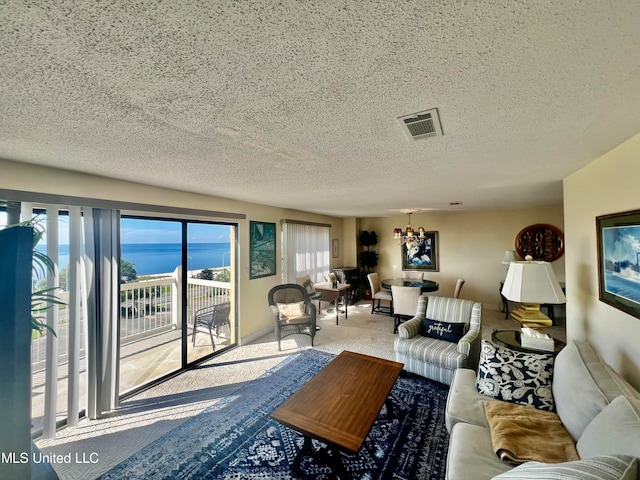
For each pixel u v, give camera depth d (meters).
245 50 0.86
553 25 0.76
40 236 1.87
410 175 2.60
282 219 5.02
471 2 0.69
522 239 5.69
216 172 2.40
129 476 1.81
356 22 0.75
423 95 1.15
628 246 1.66
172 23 0.74
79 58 0.88
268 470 1.84
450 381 2.77
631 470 0.92
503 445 1.41
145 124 1.41
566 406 1.59
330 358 3.57
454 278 6.40
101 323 2.49
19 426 1.27
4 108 1.23
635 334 1.65
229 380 3.04
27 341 1.30
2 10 0.68
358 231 7.40
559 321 4.86
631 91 1.13
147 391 2.83
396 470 1.82
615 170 1.84
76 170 2.29
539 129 1.53
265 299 4.59
